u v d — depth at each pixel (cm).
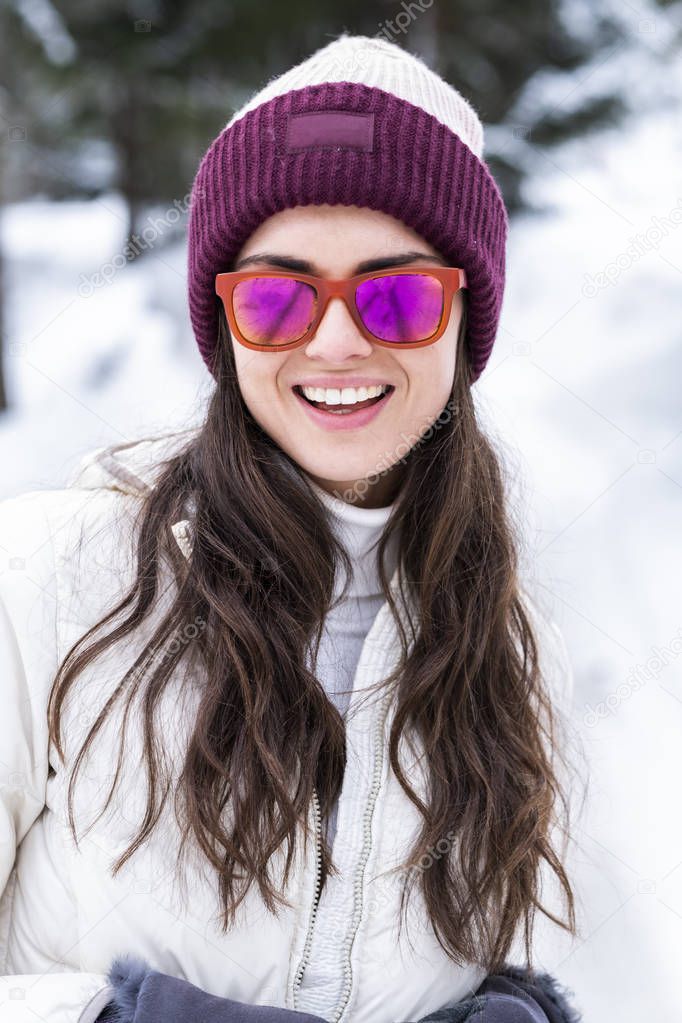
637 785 285
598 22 716
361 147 107
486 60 700
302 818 108
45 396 611
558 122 704
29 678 107
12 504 118
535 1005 111
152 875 107
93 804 107
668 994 210
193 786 105
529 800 119
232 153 111
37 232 826
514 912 118
